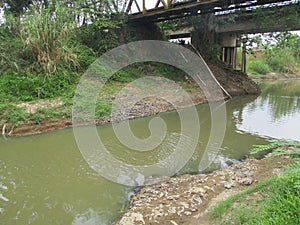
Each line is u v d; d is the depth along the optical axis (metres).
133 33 15.26
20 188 5.09
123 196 4.77
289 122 10.09
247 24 14.72
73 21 12.06
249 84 17.39
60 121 8.75
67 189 5.04
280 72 33.88
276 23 12.93
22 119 8.27
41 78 10.12
